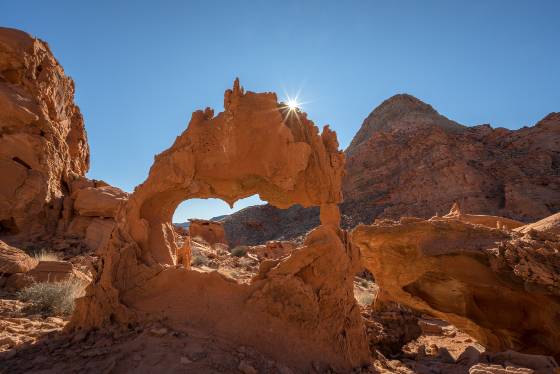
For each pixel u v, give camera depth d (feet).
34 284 29.19
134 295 16.31
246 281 17.95
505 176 195.83
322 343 16.48
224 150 18.98
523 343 33.35
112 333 15.12
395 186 237.45
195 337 14.28
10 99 56.65
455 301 36.73
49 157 59.82
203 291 16.29
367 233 37.99
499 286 32.45
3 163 53.52
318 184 20.02
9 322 21.25
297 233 222.89
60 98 70.79
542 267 27.07
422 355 31.19
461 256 32.71
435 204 196.85
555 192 168.45
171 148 19.53
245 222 273.33
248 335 14.97
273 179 19.22
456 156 226.79
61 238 55.42
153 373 12.10
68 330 16.57
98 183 69.21
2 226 52.90
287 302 16.12
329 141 20.76
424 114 351.87
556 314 28.66
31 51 62.54
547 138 214.69
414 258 36.17
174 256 19.98
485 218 49.01
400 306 41.34
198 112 19.80
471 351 26.48
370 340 29.81
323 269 17.70
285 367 13.96
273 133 19.30
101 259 17.60
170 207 20.16
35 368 13.24
